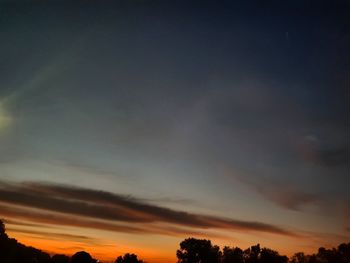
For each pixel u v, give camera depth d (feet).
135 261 95.71
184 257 138.72
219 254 140.56
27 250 87.40
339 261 137.18
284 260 145.79
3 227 91.71
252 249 145.18
